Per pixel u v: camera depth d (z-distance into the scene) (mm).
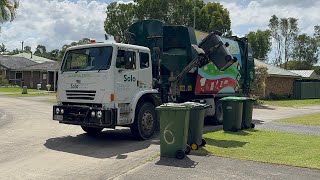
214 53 12375
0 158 8102
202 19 47250
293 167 7352
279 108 26406
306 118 17766
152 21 12820
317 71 79625
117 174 6824
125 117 10078
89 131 11758
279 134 11758
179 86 12719
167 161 7789
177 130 8047
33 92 40469
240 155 8359
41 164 7594
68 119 10188
